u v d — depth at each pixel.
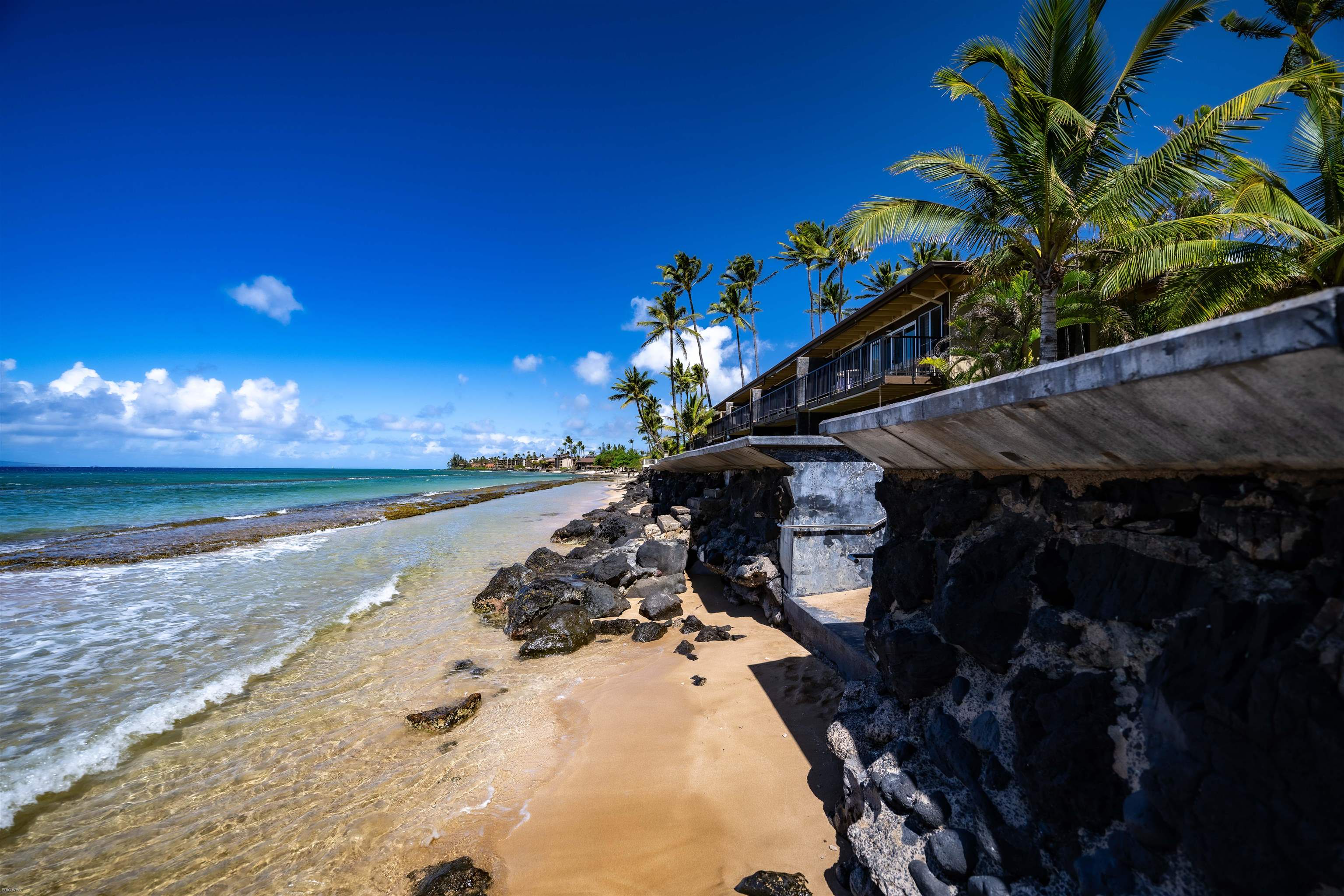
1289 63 11.24
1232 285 8.85
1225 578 1.92
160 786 4.68
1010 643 2.71
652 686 6.25
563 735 5.34
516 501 41.41
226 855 3.84
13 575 13.43
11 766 4.95
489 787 4.54
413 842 3.92
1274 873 1.54
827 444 7.77
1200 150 7.49
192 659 7.62
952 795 2.70
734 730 5.06
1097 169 8.57
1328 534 1.62
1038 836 2.28
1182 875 1.78
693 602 10.02
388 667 7.42
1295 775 1.53
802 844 3.54
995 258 9.20
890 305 16.56
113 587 12.11
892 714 3.46
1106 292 9.81
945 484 3.47
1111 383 1.85
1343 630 1.53
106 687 6.67
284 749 5.28
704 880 3.35
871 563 7.96
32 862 3.79
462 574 13.69
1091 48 8.47
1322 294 1.22
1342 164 9.29
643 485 42.03
